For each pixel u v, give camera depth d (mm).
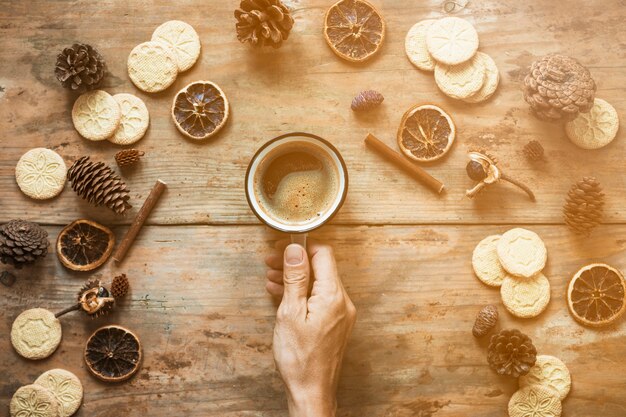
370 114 785
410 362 773
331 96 786
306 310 697
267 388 772
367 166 784
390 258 779
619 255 775
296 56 789
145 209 771
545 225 778
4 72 787
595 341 768
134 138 780
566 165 783
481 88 779
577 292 767
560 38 788
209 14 791
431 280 777
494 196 781
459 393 771
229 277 778
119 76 788
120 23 792
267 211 727
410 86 786
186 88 778
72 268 771
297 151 728
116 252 774
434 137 778
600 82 787
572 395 765
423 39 787
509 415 760
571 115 740
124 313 775
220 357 775
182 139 785
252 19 748
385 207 781
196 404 772
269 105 786
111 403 771
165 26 787
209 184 782
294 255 704
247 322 776
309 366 684
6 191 782
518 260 763
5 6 789
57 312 774
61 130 785
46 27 791
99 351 766
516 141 783
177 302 777
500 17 790
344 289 774
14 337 767
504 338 742
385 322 775
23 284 777
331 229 780
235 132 785
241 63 789
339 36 785
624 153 783
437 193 781
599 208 748
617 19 786
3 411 769
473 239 780
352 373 772
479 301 774
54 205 782
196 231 780
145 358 774
